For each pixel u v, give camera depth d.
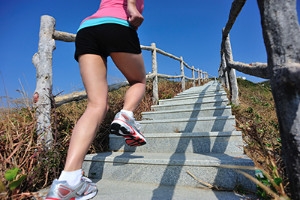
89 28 1.15
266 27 0.73
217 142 1.79
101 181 1.60
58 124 1.79
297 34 0.68
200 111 2.71
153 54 4.04
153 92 3.95
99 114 1.06
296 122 0.66
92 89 1.09
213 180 1.34
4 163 1.26
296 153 0.66
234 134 1.76
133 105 1.33
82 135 0.98
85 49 1.13
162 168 1.49
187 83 6.88
